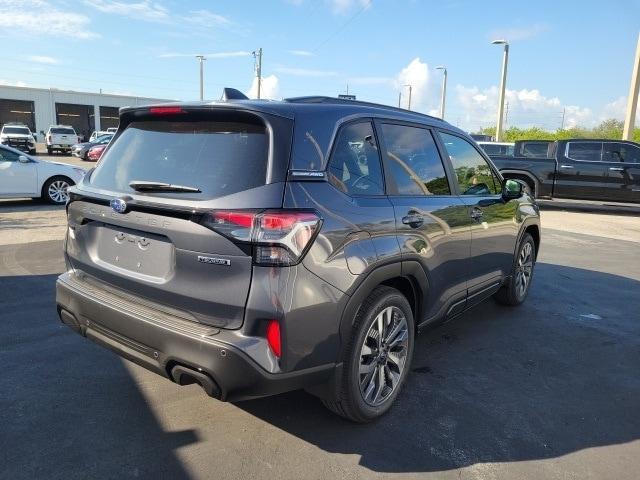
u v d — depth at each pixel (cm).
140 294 282
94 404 330
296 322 252
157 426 308
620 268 772
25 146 3422
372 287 293
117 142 327
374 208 301
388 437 307
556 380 393
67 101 5850
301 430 310
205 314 256
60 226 932
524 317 536
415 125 372
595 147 1391
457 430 318
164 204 261
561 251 893
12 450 279
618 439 316
